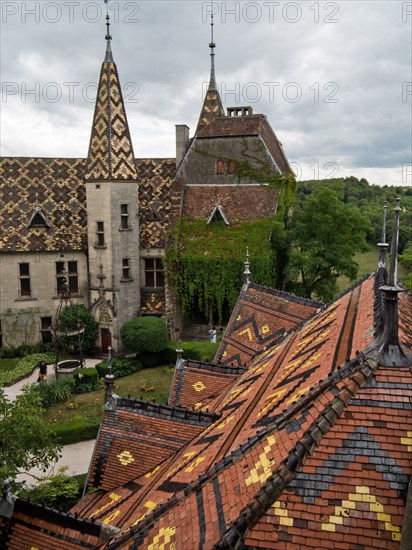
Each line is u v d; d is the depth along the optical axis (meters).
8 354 45.81
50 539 13.40
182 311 47.22
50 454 19.67
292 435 9.57
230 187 49.09
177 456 15.91
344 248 44.38
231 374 22.00
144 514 12.11
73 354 46.25
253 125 49.81
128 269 46.03
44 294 47.03
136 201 45.78
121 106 44.31
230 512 8.96
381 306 11.95
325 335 15.18
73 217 48.44
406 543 7.42
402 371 8.88
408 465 8.16
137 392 37.22
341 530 7.93
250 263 44.16
